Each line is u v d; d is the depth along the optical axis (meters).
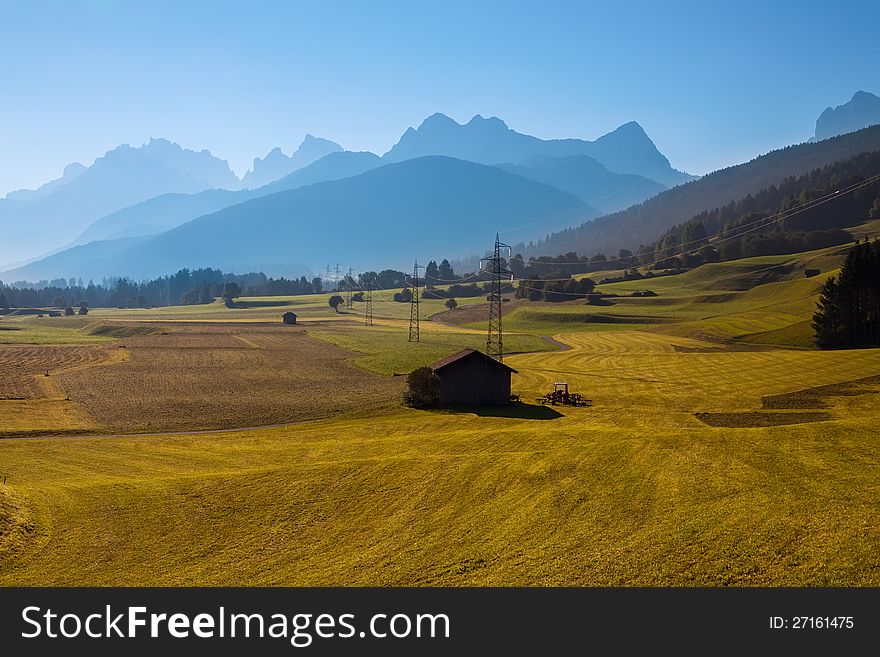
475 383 76.62
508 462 43.00
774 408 66.94
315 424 67.06
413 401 76.44
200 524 35.41
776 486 34.09
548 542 29.66
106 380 99.44
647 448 44.31
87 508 37.78
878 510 29.14
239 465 49.00
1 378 100.50
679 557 26.55
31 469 48.16
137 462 50.44
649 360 116.69
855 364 94.12
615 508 33.25
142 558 31.39
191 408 76.81
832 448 40.91
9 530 33.28
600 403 76.44
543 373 104.19
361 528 33.94
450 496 37.44
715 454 41.50
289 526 34.84
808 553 25.59
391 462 44.22
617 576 25.73
